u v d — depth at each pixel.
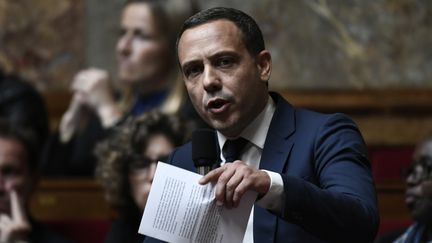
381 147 14.48
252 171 5.64
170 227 5.88
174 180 5.93
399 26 14.91
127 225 9.86
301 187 5.70
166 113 10.06
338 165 6.11
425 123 14.52
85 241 11.89
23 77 15.31
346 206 5.75
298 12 15.08
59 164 12.76
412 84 14.80
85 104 12.82
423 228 9.28
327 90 14.89
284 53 15.05
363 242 5.82
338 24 15.00
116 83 15.20
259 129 6.51
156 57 11.89
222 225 5.84
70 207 12.20
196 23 6.34
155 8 11.99
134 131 9.91
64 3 15.49
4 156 10.66
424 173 9.35
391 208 11.55
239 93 6.23
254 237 6.27
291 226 6.24
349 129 6.38
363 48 14.93
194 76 6.32
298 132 6.43
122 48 12.05
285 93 14.89
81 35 15.43
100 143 10.58
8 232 10.15
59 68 15.33
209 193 5.88
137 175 9.78
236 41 6.25
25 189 10.80
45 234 10.66
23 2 15.48
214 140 6.38
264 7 15.13
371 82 14.88
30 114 13.12
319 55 15.00
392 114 14.61
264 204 5.74
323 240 6.18
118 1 15.30
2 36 15.37
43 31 15.44
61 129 12.97
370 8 14.97
